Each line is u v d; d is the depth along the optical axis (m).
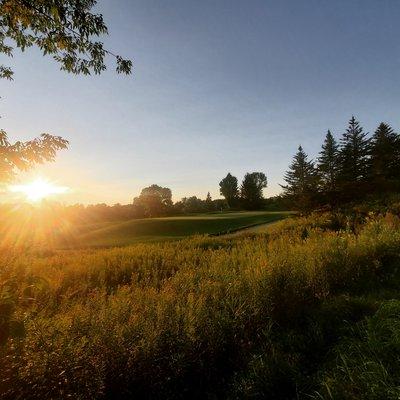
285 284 6.43
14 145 5.77
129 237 45.12
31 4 5.08
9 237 4.32
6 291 3.12
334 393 3.33
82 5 5.25
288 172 82.19
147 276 9.92
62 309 5.60
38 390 3.12
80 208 97.19
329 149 66.25
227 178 133.75
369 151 63.75
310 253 8.63
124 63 5.96
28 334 3.43
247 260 10.20
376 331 4.44
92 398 3.33
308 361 4.38
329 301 6.34
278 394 3.76
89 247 34.53
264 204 120.69
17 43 5.59
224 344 4.59
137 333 4.09
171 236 43.62
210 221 58.34
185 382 4.02
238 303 5.45
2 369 3.01
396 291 6.74
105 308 4.91
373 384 3.27
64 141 6.11
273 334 5.11
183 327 4.36
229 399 3.75
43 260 13.23
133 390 3.73
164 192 142.38
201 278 7.59
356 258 8.63
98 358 3.56
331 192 43.41
